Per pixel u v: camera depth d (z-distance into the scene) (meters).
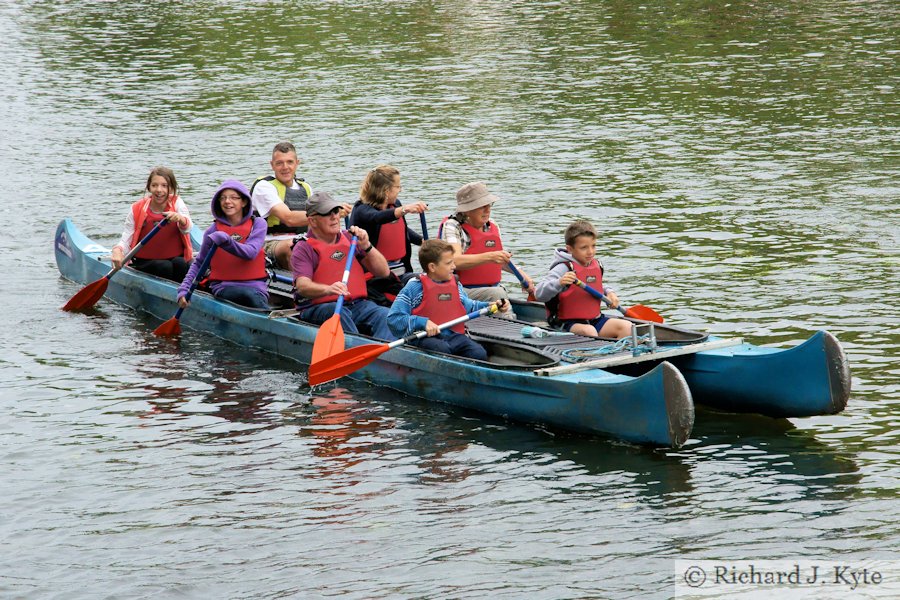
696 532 17.48
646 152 46.34
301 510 18.56
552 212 38.09
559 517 18.09
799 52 67.12
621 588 15.98
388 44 75.06
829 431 21.12
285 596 16.05
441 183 42.25
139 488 19.48
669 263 32.28
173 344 27.50
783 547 16.94
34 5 97.88
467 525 17.92
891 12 80.06
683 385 19.77
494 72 64.44
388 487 19.36
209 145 49.31
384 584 16.27
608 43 72.56
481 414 22.56
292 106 57.22
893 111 51.84
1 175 44.78
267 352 26.73
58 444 21.36
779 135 48.44
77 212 39.72
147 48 75.81
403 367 23.73
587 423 20.97
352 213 27.19
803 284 29.88
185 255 30.91
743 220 36.50
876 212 36.75
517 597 15.85
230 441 21.45
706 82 59.97
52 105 58.22
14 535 17.91
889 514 17.80
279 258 30.81
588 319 24.42
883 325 26.53
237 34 80.62
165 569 16.83
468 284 26.33
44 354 26.72
